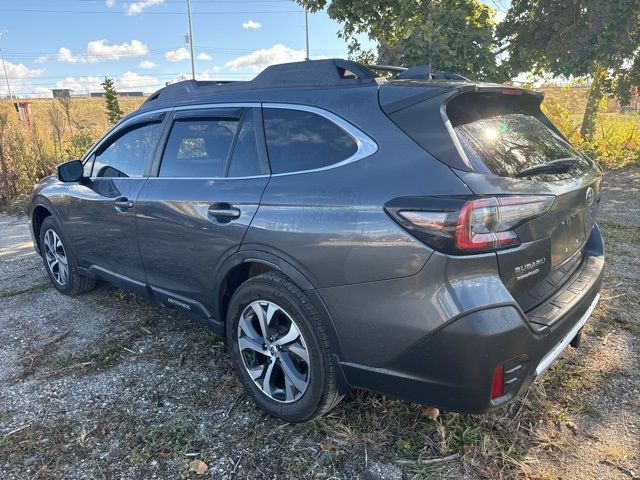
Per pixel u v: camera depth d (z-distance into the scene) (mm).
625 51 8492
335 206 2285
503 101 2689
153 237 3277
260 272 2939
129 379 3184
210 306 3059
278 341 2615
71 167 3834
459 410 2102
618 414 2682
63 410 2879
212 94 3174
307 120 2586
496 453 2418
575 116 14406
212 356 3441
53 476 2373
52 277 4715
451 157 2111
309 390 2506
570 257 2607
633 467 2314
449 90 2250
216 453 2500
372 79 2525
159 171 3344
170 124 3350
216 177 2930
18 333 3891
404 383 2203
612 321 3697
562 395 2848
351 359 2336
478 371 2000
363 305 2225
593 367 3109
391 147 2250
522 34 9125
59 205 4230
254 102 2857
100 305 4379
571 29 8305
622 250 5359
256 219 2584
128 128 3727
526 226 2115
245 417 2777
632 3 7926
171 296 3332
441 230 1988
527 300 2316
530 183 2205
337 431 2609
